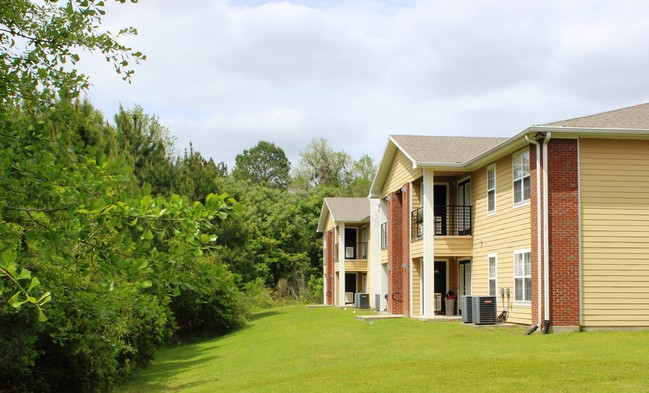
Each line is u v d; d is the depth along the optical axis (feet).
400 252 100.78
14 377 46.75
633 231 63.52
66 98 23.29
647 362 43.57
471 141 94.94
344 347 63.72
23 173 19.31
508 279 72.43
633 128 61.93
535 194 64.75
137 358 71.15
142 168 119.34
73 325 45.83
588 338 57.31
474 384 39.78
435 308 92.07
